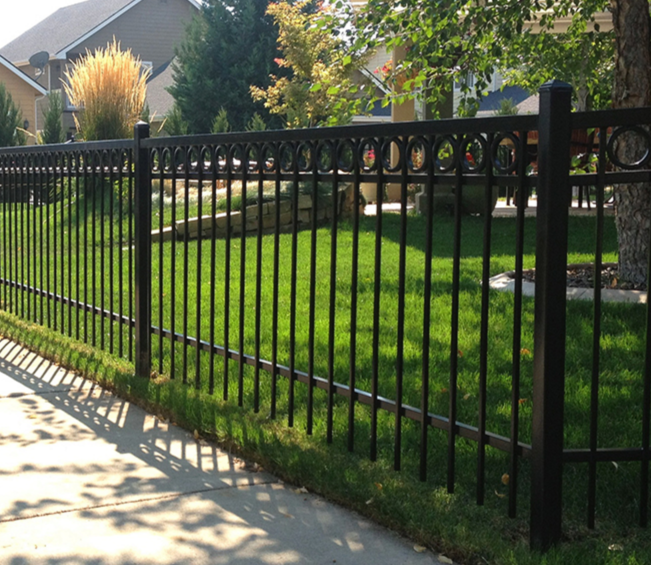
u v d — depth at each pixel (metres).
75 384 4.96
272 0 31.20
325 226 10.95
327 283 7.14
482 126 2.77
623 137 6.67
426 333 3.09
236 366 4.88
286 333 5.59
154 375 4.81
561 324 2.58
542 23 7.77
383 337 5.38
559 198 2.54
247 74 30.91
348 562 2.70
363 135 3.24
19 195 6.53
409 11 7.15
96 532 2.92
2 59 32.53
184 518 3.05
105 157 5.23
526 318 5.71
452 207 12.22
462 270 7.67
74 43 39.00
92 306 5.41
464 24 7.15
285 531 2.94
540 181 2.57
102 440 3.95
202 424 3.99
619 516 2.90
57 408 4.47
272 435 3.71
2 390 4.81
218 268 7.96
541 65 8.55
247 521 3.02
